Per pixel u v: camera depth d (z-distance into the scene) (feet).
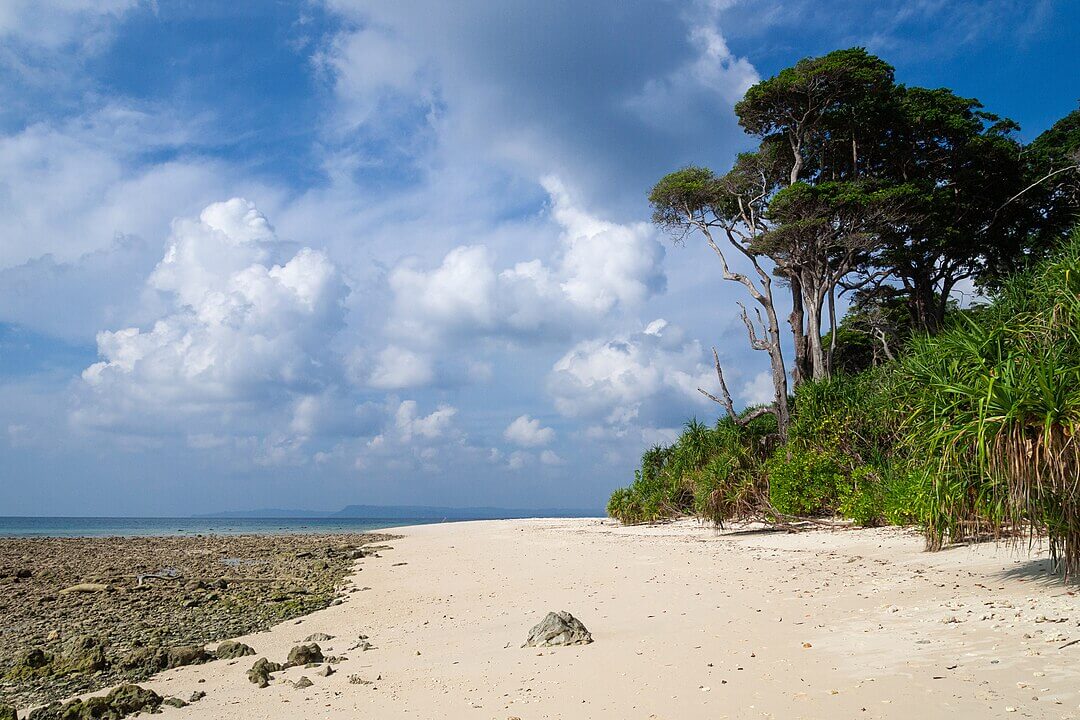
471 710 22.25
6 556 118.11
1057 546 33.01
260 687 28.53
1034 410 28.12
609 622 35.37
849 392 84.89
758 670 23.26
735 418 108.99
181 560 106.83
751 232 126.11
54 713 26.73
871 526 74.79
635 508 133.80
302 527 331.77
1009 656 21.77
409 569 78.95
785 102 118.52
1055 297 33.09
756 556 59.72
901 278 131.85
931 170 128.98
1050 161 124.67
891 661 22.71
